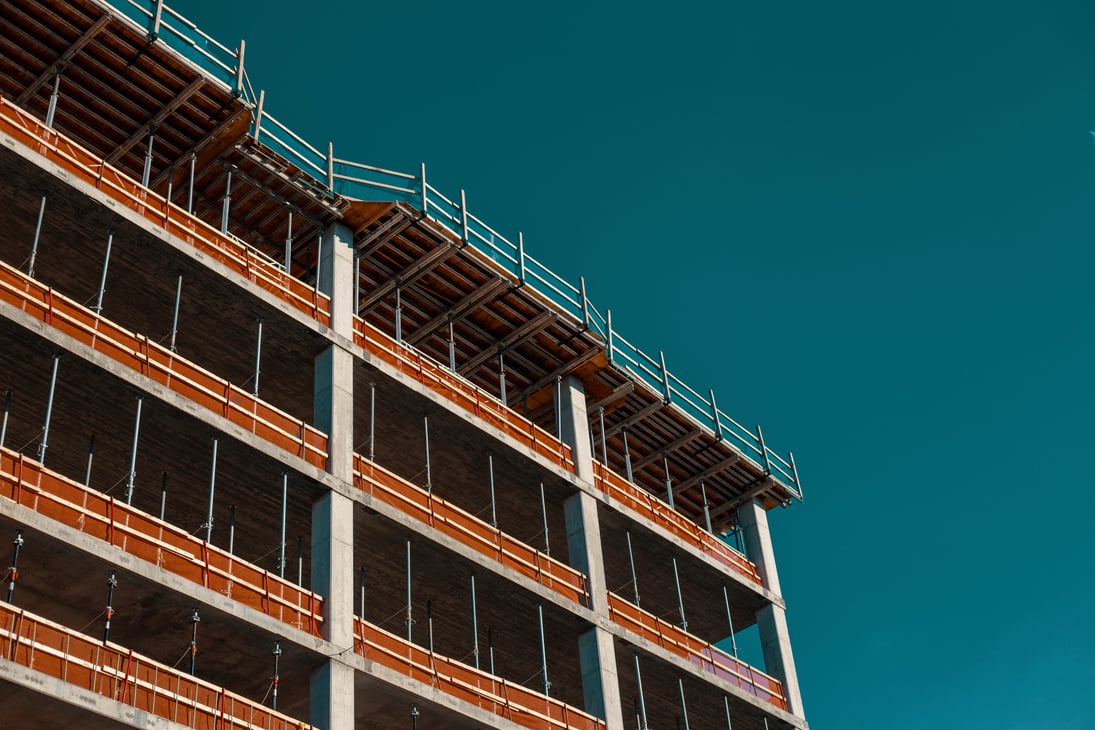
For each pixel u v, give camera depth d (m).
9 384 33.12
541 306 44.62
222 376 38.94
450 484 43.09
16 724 27.52
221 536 38.66
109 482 36.78
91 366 32.34
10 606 27.00
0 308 31.00
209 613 31.39
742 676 45.06
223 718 29.53
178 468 35.59
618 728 39.16
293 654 32.72
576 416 46.06
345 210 41.09
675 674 42.94
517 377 46.97
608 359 46.31
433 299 44.00
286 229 41.22
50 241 35.09
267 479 35.38
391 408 40.00
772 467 51.78
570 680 45.47
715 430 50.06
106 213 34.47
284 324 37.44
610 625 41.06
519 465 42.38
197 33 37.53
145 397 33.09
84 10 35.06
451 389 41.31
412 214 41.25
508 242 44.22
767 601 48.69
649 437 49.88
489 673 40.31
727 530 53.69
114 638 32.25
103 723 27.84
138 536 30.58
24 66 36.06
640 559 46.16
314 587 34.28
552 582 40.50
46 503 29.48
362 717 35.12
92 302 36.66
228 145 38.66
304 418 40.44
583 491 43.47
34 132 34.34
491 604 40.16
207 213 40.47
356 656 33.38
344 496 35.69
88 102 37.06
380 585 39.56
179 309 36.81
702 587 47.62
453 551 37.72
